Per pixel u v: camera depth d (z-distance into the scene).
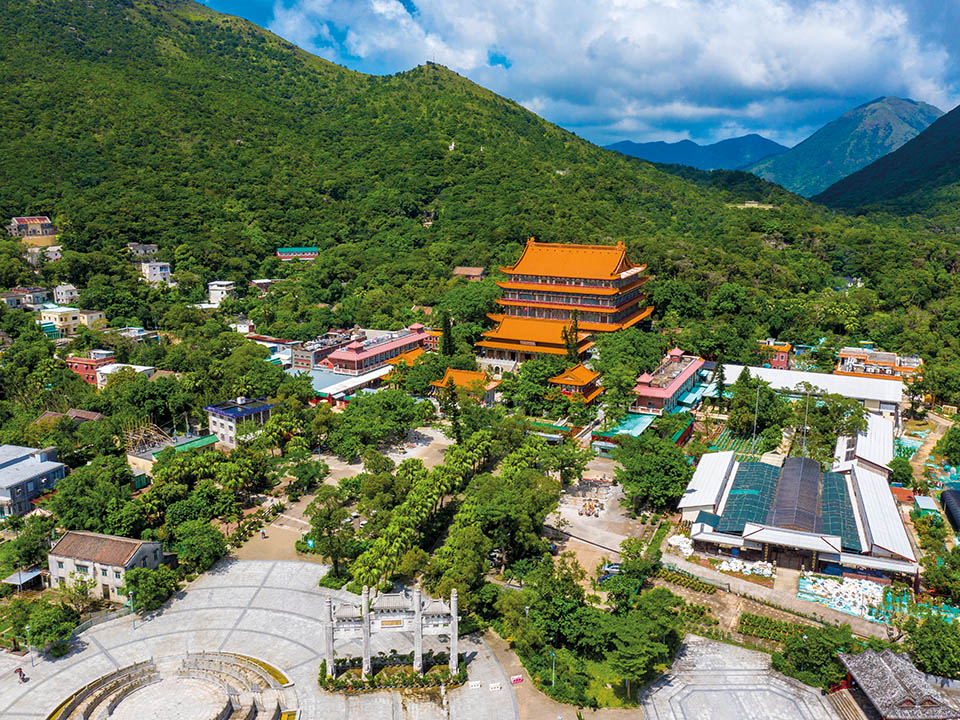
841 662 105.81
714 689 106.31
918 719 92.81
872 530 137.00
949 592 125.69
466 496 151.88
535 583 117.88
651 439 166.88
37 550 135.75
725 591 130.38
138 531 143.62
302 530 153.25
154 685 106.44
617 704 103.69
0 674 109.81
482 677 109.81
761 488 155.75
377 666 112.00
